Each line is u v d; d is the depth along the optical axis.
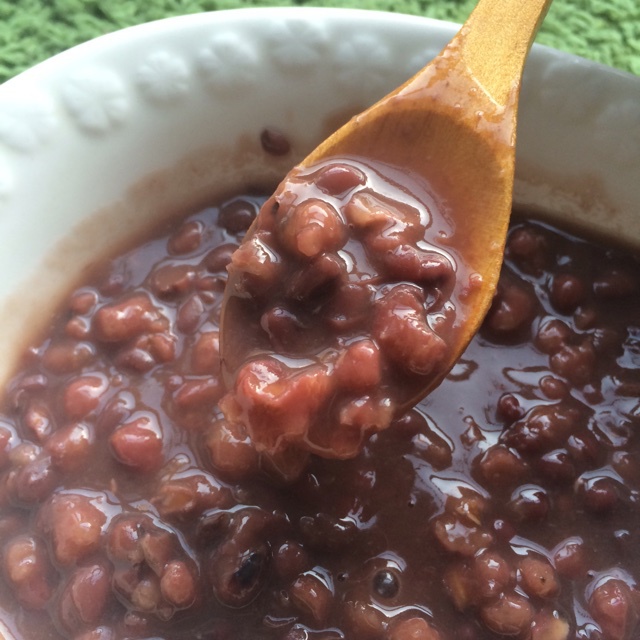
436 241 0.15
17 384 0.18
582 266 0.19
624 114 0.16
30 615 0.16
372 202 0.15
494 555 0.16
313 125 0.18
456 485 0.17
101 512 0.17
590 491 0.17
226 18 0.17
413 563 0.16
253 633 0.16
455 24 0.17
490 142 0.15
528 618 0.16
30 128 0.16
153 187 0.18
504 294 0.18
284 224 0.14
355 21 0.17
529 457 0.17
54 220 0.17
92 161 0.17
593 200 0.18
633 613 0.16
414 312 0.14
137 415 0.17
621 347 0.18
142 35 0.17
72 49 0.17
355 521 0.17
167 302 0.19
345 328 0.14
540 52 0.16
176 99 0.17
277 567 0.16
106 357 0.18
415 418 0.17
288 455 0.16
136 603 0.16
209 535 0.16
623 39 0.20
